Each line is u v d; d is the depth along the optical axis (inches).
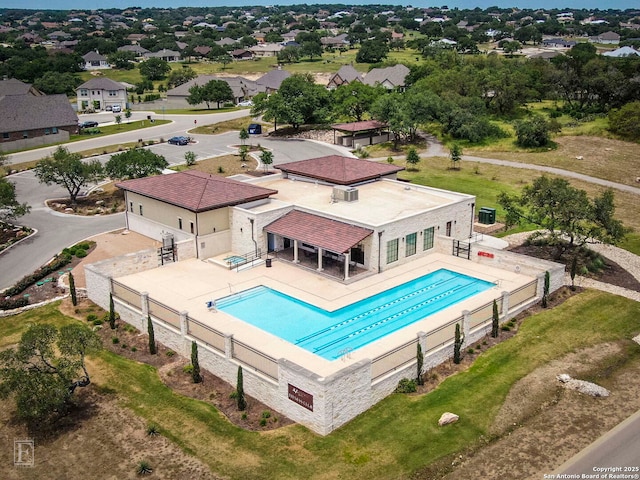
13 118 3745.1
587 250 1909.4
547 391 1156.5
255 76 7273.6
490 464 957.8
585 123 3868.1
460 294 1568.7
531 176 2930.6
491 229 2171.5
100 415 1111.0
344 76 5836.6
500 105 4298.7
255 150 3592.5
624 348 1331.2
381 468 949.2
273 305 1483.8
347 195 1884.8
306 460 971.3
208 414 1102.4
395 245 1713.8
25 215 2377.0
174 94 5625.0
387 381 1131.3
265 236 1772.9
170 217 1867.6
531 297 1534.2
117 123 4534.9
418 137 3855.8
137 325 1445.6
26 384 1046.4
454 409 1097.4
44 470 972.6
